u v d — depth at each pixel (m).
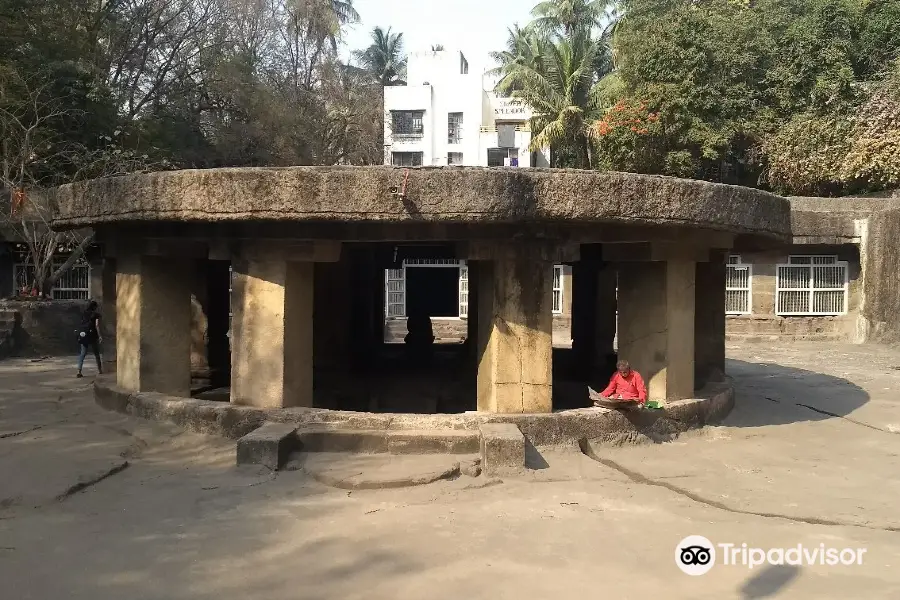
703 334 9.54
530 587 3.62
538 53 31.36
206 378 10.20
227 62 26.38
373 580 3.70
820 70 23.47
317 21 31.33
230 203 5.96
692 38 23.34
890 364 15.29
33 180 16.30
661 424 7.00
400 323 24.02
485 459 5.72
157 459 6.19
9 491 5.08
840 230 20.00
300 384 6.95
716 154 23.00
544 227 6.57
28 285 18.91
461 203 5.71
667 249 7.25
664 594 3.56
